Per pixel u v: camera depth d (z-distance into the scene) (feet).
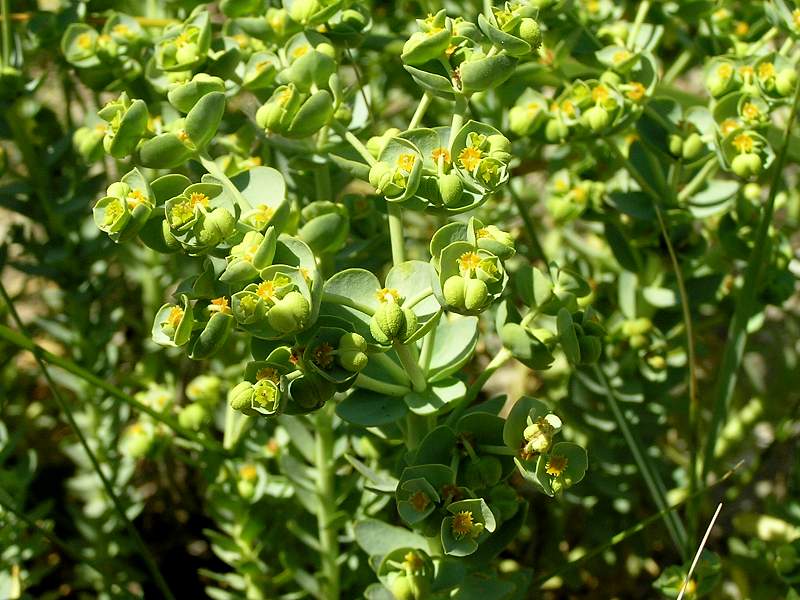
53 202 0.83
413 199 0.60
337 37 0.69
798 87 0.70
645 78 0.74
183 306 0.59
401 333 0.58
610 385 0.77
